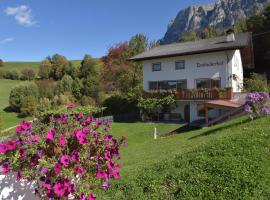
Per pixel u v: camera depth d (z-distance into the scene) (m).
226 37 36.03
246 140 9.34
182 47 39.19
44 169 4.68
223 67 33.88
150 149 16.16
